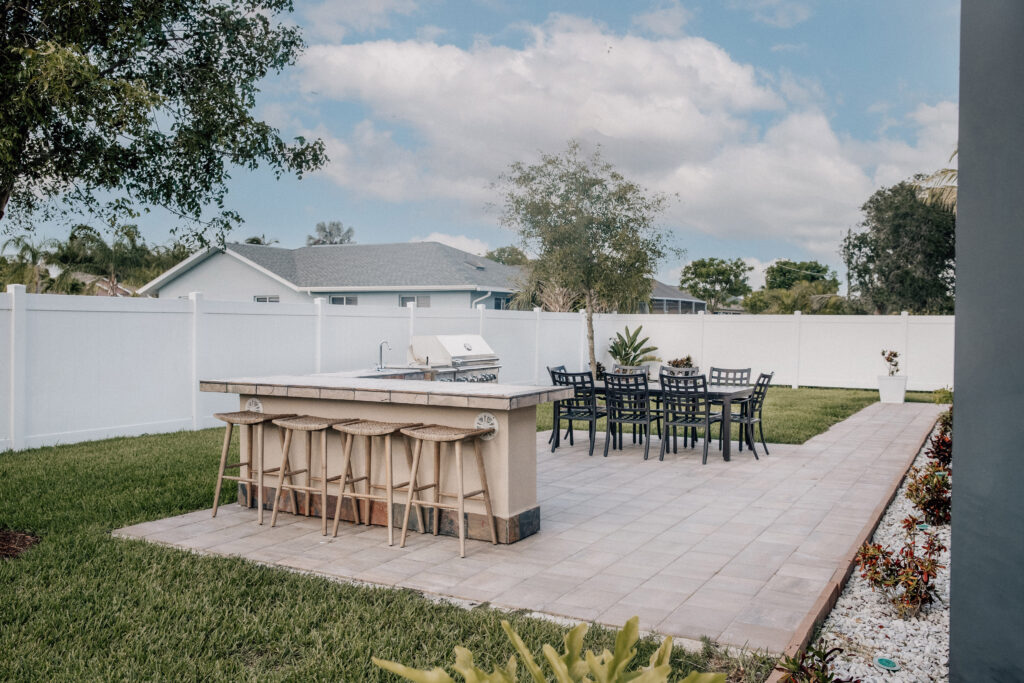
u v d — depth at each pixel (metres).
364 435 5.50
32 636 3.64
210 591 4.27
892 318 17.95
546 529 5.77
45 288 26.36
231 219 7.71
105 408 9.50
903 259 28.31
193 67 7.31
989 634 1.63
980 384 1.65
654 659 1.42
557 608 4.11
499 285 23.48
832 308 31.31
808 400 15.70
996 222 1.62
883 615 4.13
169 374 10.23
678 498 6.84
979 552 1.65
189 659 3.43
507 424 5.31
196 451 8.69
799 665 2.78
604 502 6.68
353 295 22.48
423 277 22.30
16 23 5.84
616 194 17.98
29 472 7.39
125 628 3.76
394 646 3.54
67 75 5.46
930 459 7.27
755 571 4.76
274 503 6.02
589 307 18.56
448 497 5.55
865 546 4.47
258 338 11.28
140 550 5.01
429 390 5.47
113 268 28.47
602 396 9.67
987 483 1.64
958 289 1.68
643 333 20.92
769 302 35.78
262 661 3.44
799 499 6.80
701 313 20.12
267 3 7.54
